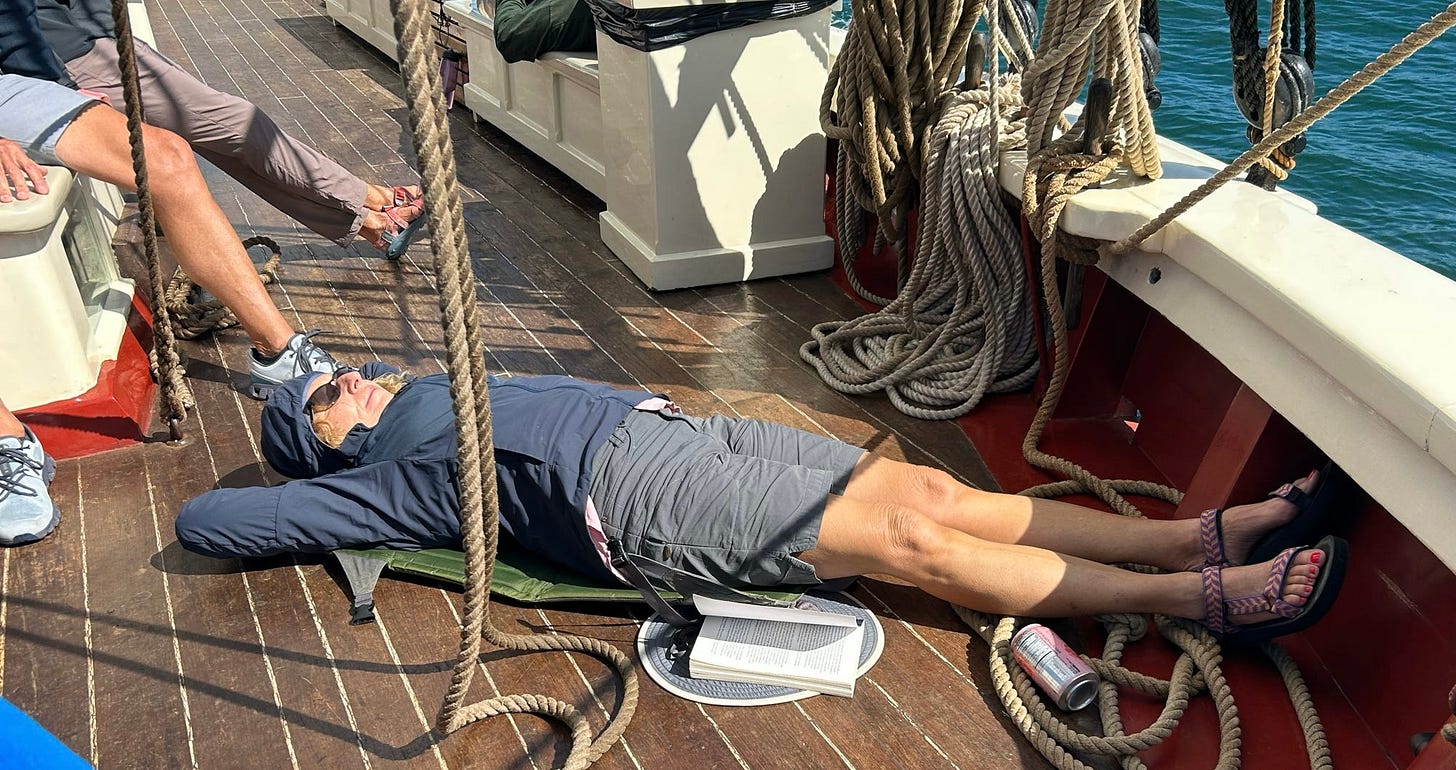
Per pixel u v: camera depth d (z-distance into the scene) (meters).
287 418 2.53
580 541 2.27
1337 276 2.06
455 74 6.24
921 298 3.27
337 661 2.20
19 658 2.24
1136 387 2.93
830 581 2.31
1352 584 2.08
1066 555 2.22
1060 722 1.96
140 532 2.63
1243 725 1.97
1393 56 1.83
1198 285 2.37
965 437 2.95
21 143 2.80
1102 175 2.59
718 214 3.86
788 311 3.74
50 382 2.87
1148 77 2.97
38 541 2.61
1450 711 1.67
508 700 2.02
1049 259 2.64
